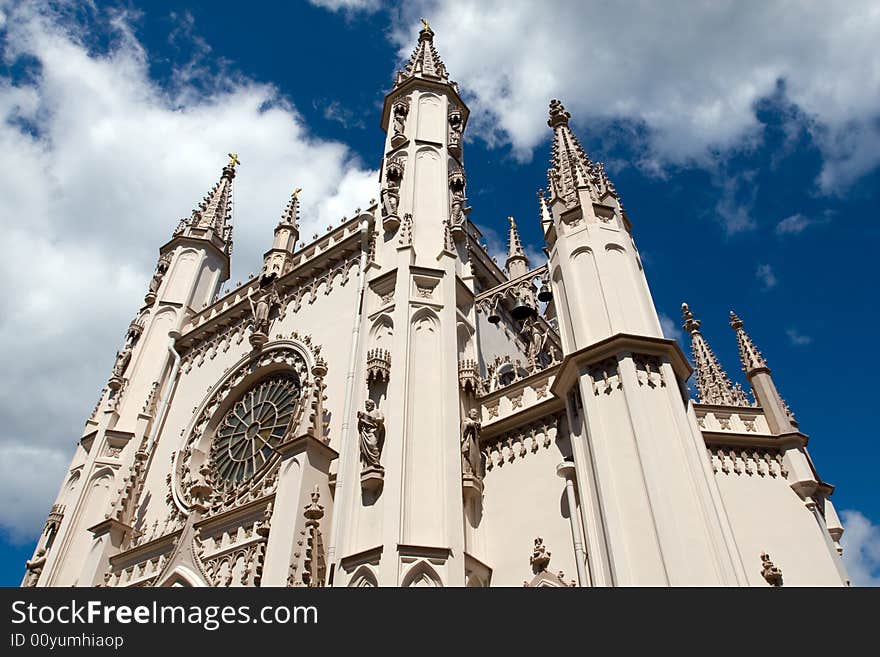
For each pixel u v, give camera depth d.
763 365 21.50
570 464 18.00
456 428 20.64
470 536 19.27
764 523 17.92
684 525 14.75
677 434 16.42
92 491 32.16
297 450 22.34
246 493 26.53
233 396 31.83
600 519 15.81
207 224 46.38
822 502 18.98
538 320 29.28
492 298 28.58
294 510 20.62
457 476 19.47
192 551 24.39
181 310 40.38
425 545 17.56
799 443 19.52
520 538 18.95
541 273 27.47
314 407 24.06
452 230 27.52
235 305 36.34
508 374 27.95
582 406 17.98
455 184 30.16
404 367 21.48
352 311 29.02
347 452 20.97
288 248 37.50
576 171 23.67
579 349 18.34
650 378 17.42
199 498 27.36
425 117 33.38
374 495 19.27
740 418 20.42
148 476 31.66
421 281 24.52
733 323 23.08
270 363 30.77
